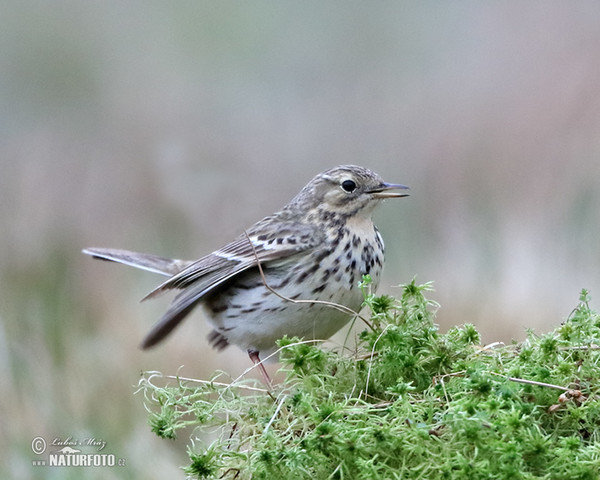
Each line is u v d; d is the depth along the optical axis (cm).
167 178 1747
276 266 882
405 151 1991
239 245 902
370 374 653
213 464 599
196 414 653
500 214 1636
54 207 1730
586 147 1769
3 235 1594
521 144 1825
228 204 1688
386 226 1645
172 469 962
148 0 2658
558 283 1315
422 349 652
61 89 2384
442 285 1358
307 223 895
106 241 1633
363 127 2123
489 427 560
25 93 2370
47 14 2558
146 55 2511
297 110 2258
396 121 2097
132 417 1037
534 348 641
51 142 2078
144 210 1738
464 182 1784
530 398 601
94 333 1244
